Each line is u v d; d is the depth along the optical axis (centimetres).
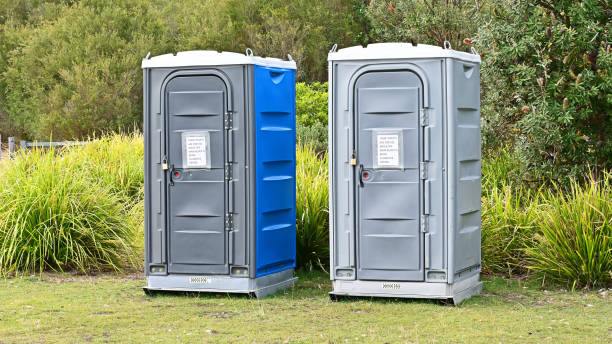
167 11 3444
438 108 664
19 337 563
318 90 2395
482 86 1109
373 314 635
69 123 2775
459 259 682
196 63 712
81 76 2805
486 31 948
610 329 580
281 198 752
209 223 717
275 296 723
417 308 655
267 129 725
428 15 1412
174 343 544
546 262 762
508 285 766
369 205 682
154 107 728
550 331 573
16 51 3238
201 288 721
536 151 934
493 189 903
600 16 931
